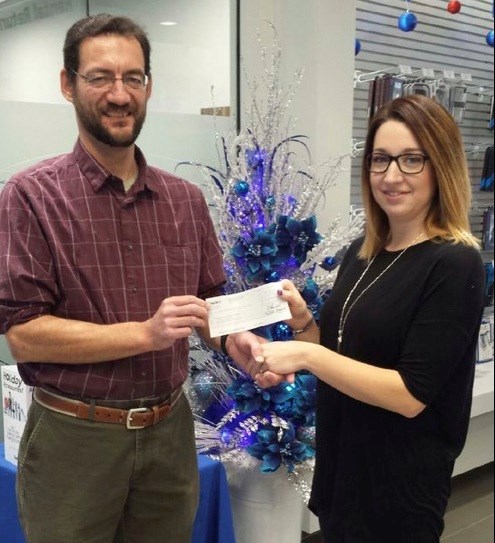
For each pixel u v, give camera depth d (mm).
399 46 3404
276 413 2111
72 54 1399
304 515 2891
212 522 2070
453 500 3264
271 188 2252
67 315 1434
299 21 2676
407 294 1399
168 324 1341
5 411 2041
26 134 2348
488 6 3773
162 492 1570
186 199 1606
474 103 3746
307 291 2092
